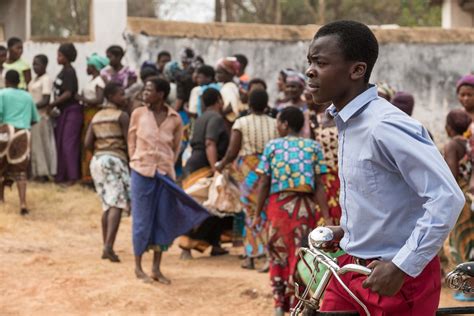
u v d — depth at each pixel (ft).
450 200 9.53
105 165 26.22
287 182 20.03
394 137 9.90
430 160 9.68
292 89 26.25
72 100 40.37
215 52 46.96
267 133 25.53
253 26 47.80
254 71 47.65
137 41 45.44
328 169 22.45
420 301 10.59
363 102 10.41
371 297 10.71
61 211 34.22
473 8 56.65
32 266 24.56
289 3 88.28
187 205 23.06
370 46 10.52
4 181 33.83
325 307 11.42
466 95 23.08
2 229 29.89
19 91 33.19
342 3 90.68
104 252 26.23
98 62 39.93
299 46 48.08
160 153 22.99
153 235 23.21
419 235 9.62
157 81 23.06
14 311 20.49
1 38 49.93
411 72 50.01
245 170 25.61
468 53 50.31
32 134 40.47
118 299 21.47
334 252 11.83
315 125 24.80
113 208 26.21
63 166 40.45
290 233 20.01
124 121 26.37
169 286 23.29
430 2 59.52
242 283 23.62
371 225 10.43
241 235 28.19
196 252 29.55
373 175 10.23
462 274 10.06
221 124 27.40
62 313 20.56
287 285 20.11
